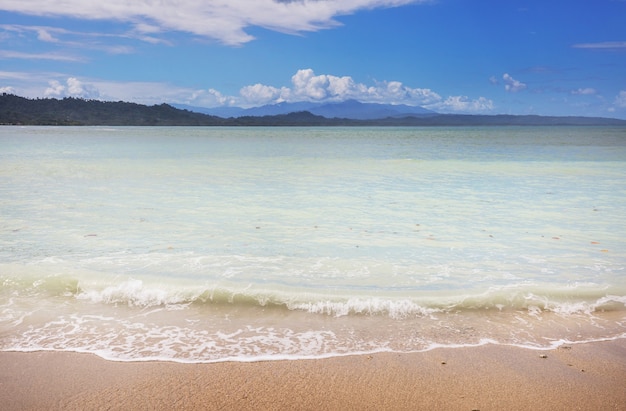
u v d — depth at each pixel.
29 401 3.96
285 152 35.50
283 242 8.75
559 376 4.46
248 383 4.28
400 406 3.96
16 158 27.08
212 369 4.51
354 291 6.30
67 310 5.81
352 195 14.30
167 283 6.39
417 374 4.47
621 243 8.88
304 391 4.16
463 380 4.38
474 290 6.37
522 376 4.45
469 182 17.42
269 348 4.95
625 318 5.77
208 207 12.14
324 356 4.79
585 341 5.19
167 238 8.94
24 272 6.77
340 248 8.41
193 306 5.98
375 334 5.30
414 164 24.91
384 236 9.27
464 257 7.95
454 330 5.42
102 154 31.14
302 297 6.04
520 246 8.64
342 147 43.94
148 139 61.34
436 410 3.92
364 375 4.44
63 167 21.62
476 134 96.00
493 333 5.36
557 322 5.66
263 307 5.97
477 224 10.40
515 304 6.09
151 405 3.93
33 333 5.19
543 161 26.88
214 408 3.90
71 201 12.79
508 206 12.58
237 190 15.12
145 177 18.22
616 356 4.85
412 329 5.44
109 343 5.00
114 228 9.70
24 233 9.20
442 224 10.38
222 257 7.77
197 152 34.56
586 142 55.06
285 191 14.98
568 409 3.96
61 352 4.79
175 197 13.65
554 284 6.69
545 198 13.88
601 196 14.24
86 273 6.70
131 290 6.23
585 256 8.08
